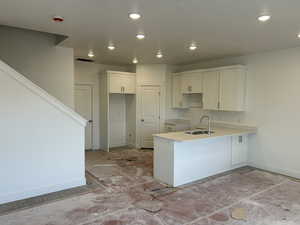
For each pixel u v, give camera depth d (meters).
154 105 6.34
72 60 4.42
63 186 3.46
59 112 3.36
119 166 4.79
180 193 3.38
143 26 3.03
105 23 2.92
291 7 2.35
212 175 4.24
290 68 4.11
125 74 6.25
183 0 2.21
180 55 4.95
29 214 2.69
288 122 4.18
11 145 2.99
